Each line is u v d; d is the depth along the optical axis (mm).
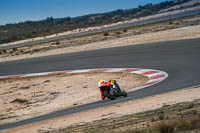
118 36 167000
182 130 22797
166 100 39312
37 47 184625
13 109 56031
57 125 36281
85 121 35344
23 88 73562
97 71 80375
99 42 151250
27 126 39688
